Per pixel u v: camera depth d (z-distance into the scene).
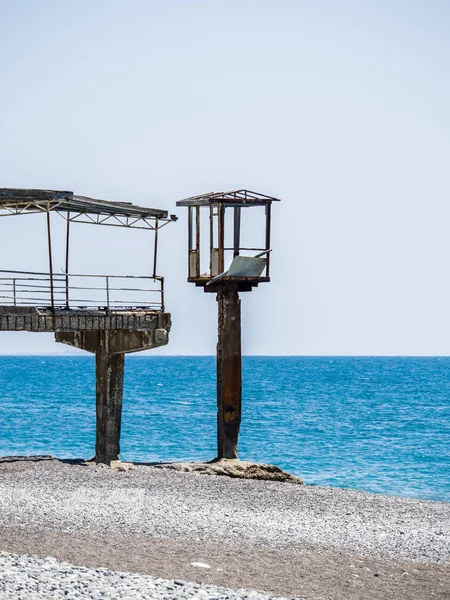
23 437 109.88
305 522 43.81
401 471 83.94
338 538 40.72
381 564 36.53
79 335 57.50
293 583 32.38
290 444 106.25
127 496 47.28
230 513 44.69
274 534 40.69
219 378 61.72
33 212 52.59
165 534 39.41
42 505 43.88
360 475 81.12
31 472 52.53
